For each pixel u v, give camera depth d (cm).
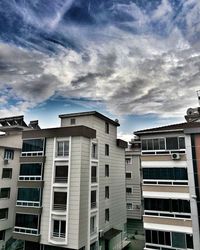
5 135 2767
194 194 1770
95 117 2525
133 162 3725
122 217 2897
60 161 2166
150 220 1877
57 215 2033
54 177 2147
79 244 1930
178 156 1864
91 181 2264
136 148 3972
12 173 2733
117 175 2895
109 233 2402
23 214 2177
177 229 1773
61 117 2628
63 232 1988
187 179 1828
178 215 1797
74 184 2059
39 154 2269
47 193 2145
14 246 2494
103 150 2602
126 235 2966
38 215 2098
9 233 2600
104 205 2480
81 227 1989
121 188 2977
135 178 3647
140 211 3491
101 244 2302
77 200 2009
